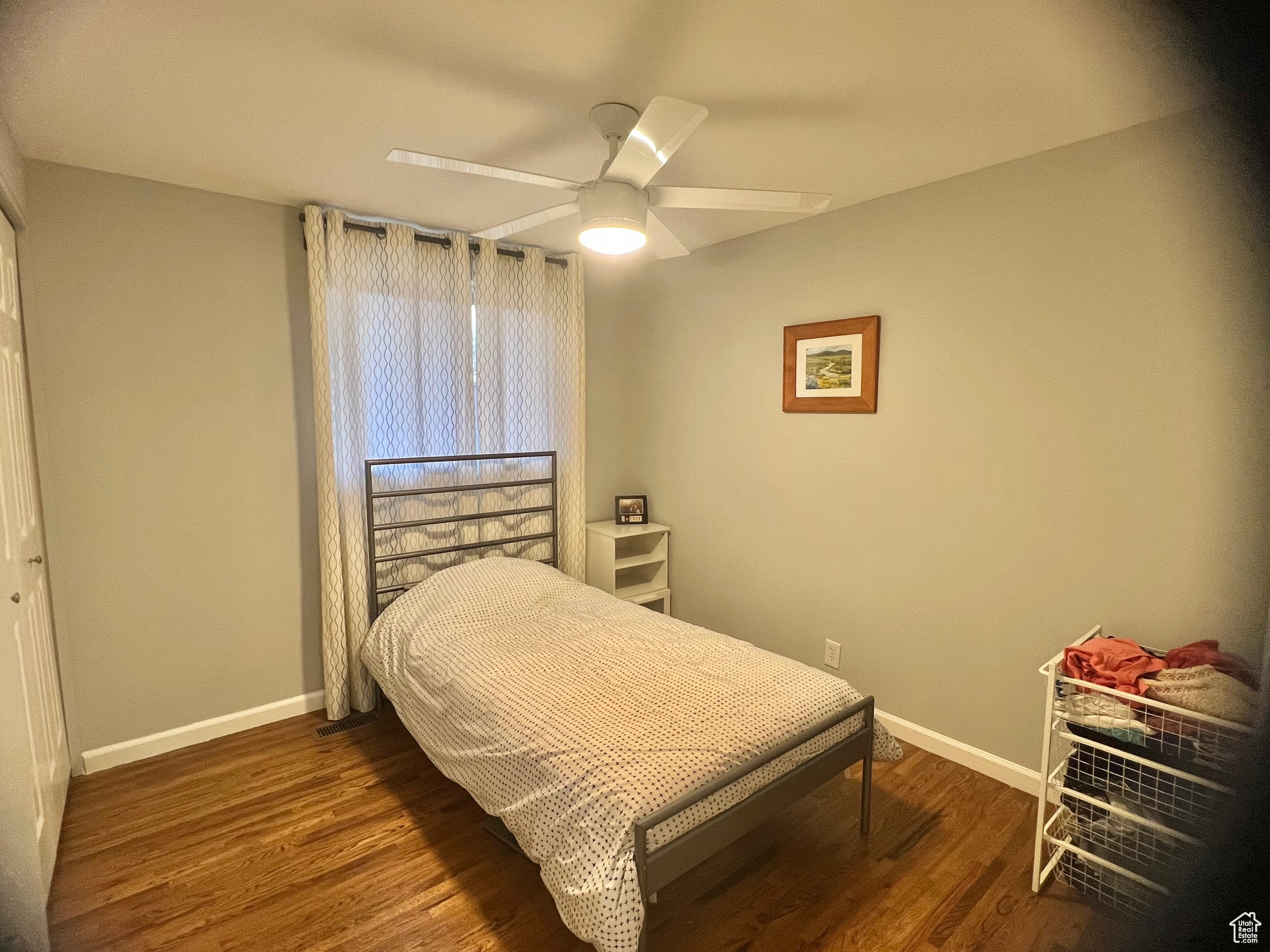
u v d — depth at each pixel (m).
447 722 2.05
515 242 3.24
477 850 1.97
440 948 1.60
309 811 2.16
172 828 2.06
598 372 3.74
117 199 2.29
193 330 2.49
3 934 1.38
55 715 2.13
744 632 3.30
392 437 2.95
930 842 2.00
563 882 1.46
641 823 1.36
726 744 1.64
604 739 1.64
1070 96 1.66
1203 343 1.70
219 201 2.52
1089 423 2.00
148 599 2.45
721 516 3.38
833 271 2.72
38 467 2.18
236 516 2.64
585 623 2.54
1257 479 1.60
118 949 1.58
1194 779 1.39
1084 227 1.97
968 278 2.27
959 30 1.37
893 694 2.65
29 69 1.54
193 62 1.53
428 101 1.74
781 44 1.45
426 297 2.99
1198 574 1.77
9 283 1.94
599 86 1.65
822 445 2.84
